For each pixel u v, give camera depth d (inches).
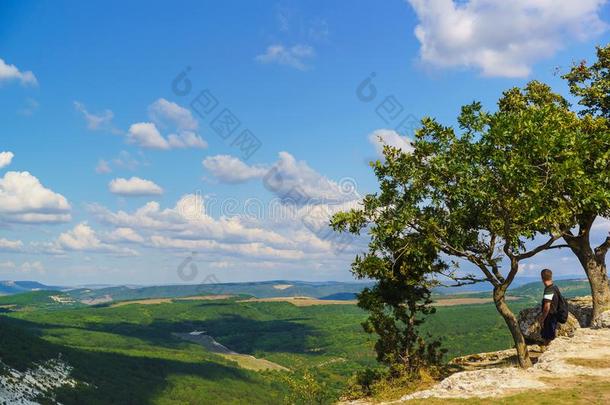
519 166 935.7
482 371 853.2
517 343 1019.9
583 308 1341.0
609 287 1195.9
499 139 964.6
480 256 1071.0
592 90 1272.1
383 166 1179.3
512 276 1031.6
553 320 945.5
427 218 1119.0
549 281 953.5
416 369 1190.3
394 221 1122.7
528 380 722.2
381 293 1296.8
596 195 970.1
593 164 1066.1
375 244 1204.5
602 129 1171.9
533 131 951.6
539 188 944.9
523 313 1327.5
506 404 605.0
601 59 1309.1
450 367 1238.9
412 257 1177.4
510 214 974.4
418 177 1118.4
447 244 1075.3
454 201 1081.4
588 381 682.8
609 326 1040.8
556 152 957.2
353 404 1067.3
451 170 1048.2
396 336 1279.5
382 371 1254.3
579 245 1191.6
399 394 1058.1
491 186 997.8
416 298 1278.3
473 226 1082.7
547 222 975.0
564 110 1219.2
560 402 585.6
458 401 650.8
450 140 1101.1
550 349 904.9
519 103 1339.8
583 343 907.4
